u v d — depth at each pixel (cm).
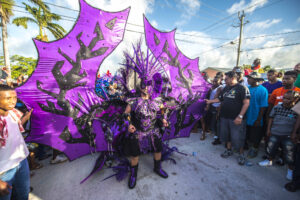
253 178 222
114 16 261
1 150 119
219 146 334
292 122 217
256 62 359
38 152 262
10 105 122
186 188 201
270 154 246
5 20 1050
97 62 256
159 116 211
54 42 226
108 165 247
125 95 258
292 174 200
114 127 255
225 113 267
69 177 221
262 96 269
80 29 240
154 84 199
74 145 252
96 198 183
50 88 226
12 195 151
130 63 227
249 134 305
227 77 266
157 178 220
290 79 252
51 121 230
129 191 195
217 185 207
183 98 332
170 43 324
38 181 211
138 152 201
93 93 258
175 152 300
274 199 183
